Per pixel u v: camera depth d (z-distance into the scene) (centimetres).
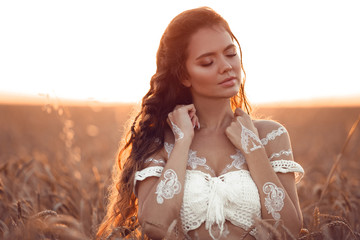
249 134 295
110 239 271
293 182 300
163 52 318
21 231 272
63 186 461
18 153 930
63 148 683
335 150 923
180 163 287
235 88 296
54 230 270
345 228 320
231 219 284
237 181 287
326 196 446
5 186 429
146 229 275
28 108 3331
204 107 310
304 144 1221
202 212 284
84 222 378
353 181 552
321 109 3866
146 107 320
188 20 298
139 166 303
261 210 286
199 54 294
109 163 614
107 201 401
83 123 1266
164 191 279
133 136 324
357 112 3347
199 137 309
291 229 280
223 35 294
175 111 305
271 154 303
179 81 317
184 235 271
